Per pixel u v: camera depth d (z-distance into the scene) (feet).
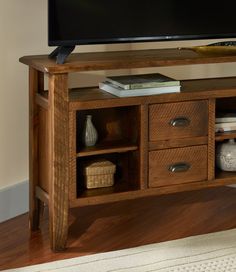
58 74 9.35
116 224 10.74
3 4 10.48
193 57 10.18
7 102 10.81
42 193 10.15
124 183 10.53
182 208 11.48
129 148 10.15
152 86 10.09
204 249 9.77
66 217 9.74
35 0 11.05
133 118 10.25
